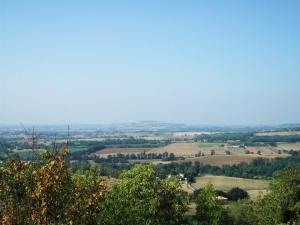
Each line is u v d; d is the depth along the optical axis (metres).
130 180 46.66
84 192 24.02
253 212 61.97
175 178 49.31
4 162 24.58
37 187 22.34
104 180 25.44
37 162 24.61
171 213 46.44
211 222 50.12
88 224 22.95
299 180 56.47
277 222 54.66
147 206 44.75
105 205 43.94
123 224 44.78
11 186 23.84
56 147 24.53
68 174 24.27
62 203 23.22
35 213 22.27
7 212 22.22
